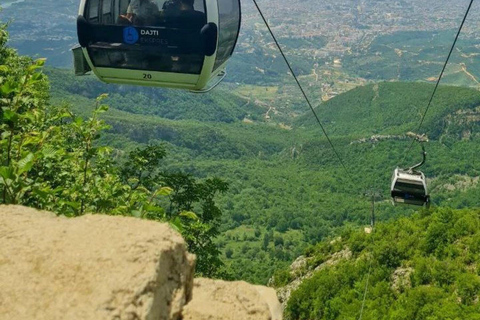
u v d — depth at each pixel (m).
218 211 17.41
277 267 81.94
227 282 2.86
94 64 9.87
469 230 44.78
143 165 14.24
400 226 50.78
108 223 2.53
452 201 117.94
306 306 46.75
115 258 2.25
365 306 40.59
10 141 4.82
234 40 10.70
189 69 9.67
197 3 9.35
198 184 17.50
